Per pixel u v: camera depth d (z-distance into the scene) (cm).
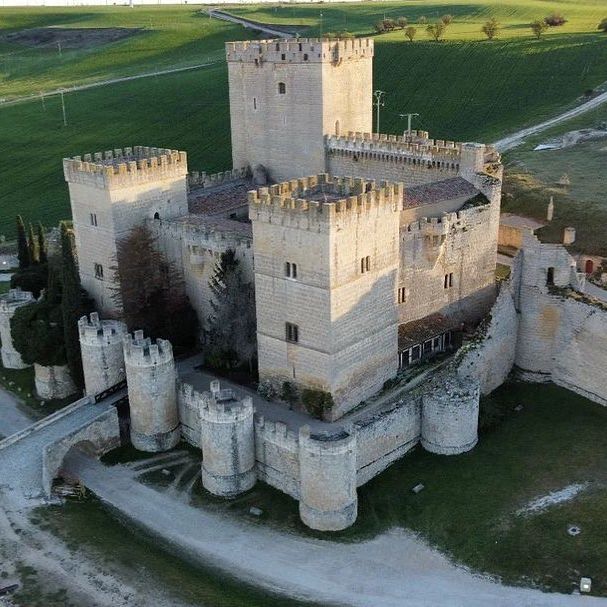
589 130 15000
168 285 8206
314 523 5912
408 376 7362
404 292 7512
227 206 8906
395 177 8900
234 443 6191
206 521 6038
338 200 6506
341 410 6706
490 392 7500
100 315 8219
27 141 19575
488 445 6756
